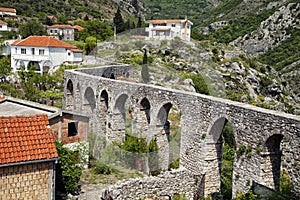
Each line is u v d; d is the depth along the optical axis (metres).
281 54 117.75
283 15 137.12
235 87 73.81
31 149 18.03
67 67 65.38
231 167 29.33
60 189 24.83
